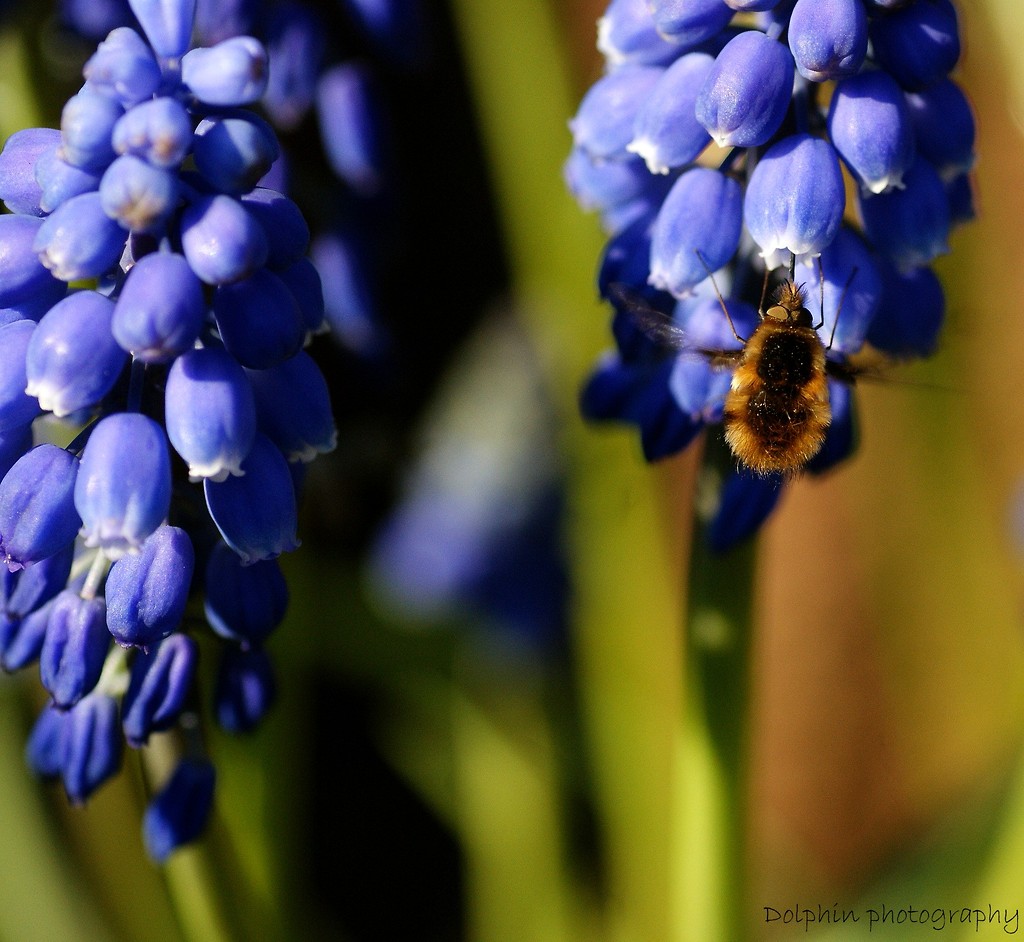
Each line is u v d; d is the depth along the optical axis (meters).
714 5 0.23
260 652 0.24
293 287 0.23
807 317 0.24
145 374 0.23
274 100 0.27
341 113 0.27
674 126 0.23
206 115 0.22
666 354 0.24
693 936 0.25
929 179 0.23
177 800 0.24
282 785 0.27
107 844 0.27
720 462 0.24
